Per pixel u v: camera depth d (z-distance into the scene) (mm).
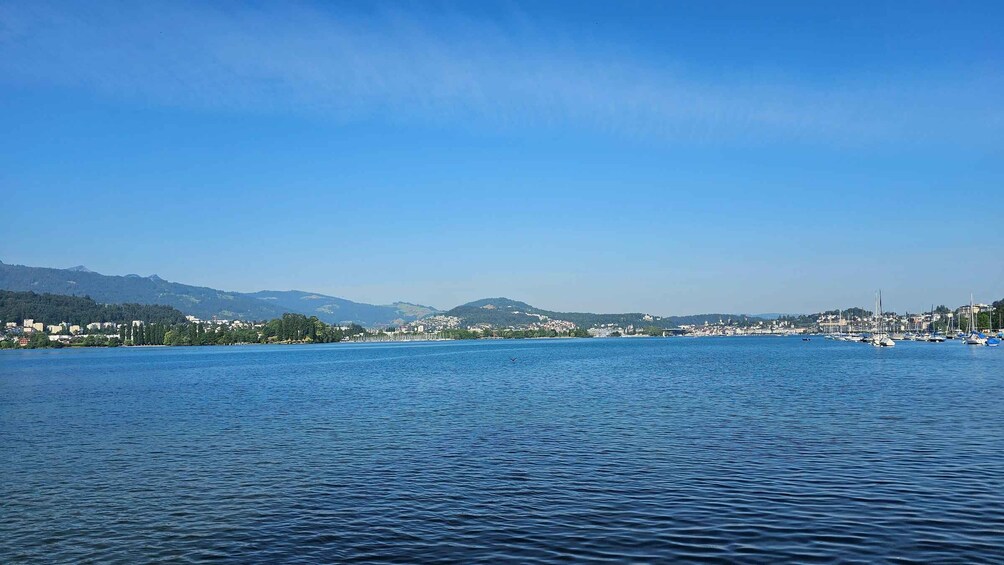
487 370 132625
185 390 93938
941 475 33906
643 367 134875
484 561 23406
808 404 63469
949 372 107188
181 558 24594
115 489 34406
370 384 99812
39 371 153875
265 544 25703
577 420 54656
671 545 24469
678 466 36531
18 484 35875
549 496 31062
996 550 23500
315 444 45781
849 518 27125
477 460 39094
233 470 38125
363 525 27547
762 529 25969
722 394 74375
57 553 25328
